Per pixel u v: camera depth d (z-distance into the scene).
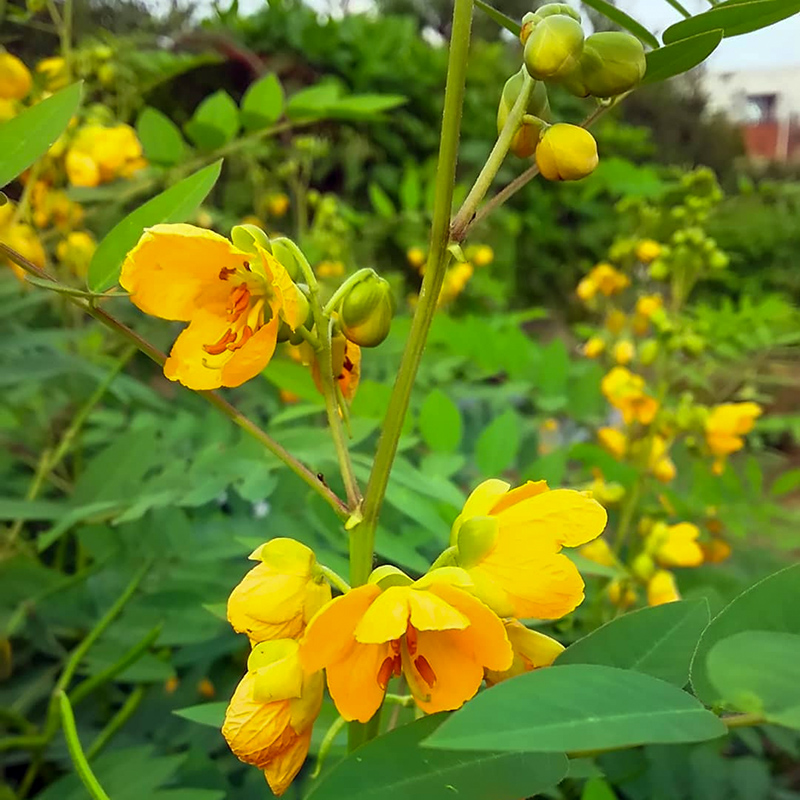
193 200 0.16
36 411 0.36
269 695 0.13
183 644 0.27
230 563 0.28
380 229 0.60
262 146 0.45
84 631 0.30
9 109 0.29
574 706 0.09
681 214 0.40
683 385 0.50
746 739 0.31
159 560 0.27
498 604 0.13
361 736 0.15
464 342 0.39
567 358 0.40
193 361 0.15
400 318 0.42
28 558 0.29
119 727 0.28
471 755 0.11
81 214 0.37
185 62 0.40
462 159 0.80
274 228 0.65
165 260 0.15
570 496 0.13
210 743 0.30
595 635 0.13
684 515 0.34
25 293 0.36
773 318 0.47
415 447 0.32
